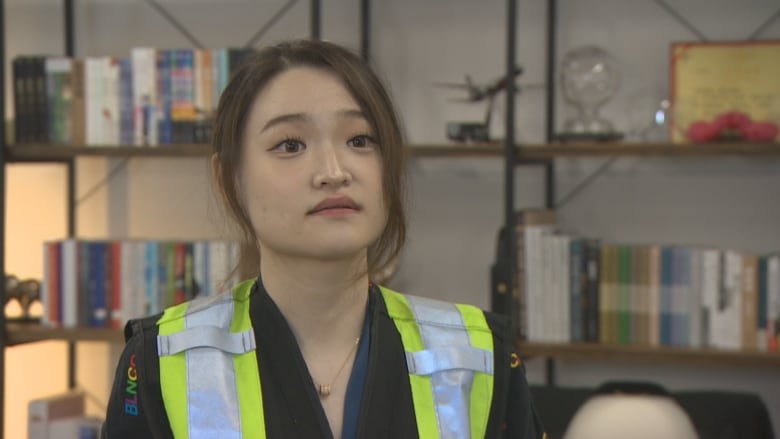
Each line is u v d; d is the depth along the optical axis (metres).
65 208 4.20
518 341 3.52
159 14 4.09
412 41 3.94
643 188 3.84
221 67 3.60
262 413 1.26
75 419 3.86
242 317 1.33
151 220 4.14
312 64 1.26
